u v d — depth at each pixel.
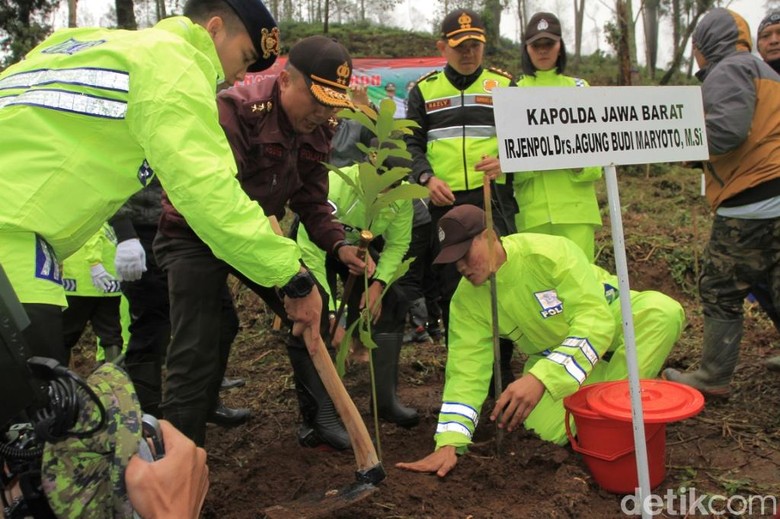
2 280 1.53
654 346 3.18
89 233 1.87
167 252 2.72
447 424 2.91
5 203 1.68
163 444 1.69
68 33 1.96
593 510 2.59
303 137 3.00
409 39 22.83
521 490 2.70
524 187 4.20
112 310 4.03
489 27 23.75
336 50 2.65
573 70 25.09
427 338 5.25
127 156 1.86
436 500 2.61
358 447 2.44
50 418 1.48
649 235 6.94
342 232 3.21
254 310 5.61
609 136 2.38
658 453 2.70
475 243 2.82
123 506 1.61
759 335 4.66
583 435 2.70
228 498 2.79
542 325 3.09
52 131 1.74
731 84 3.21
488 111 3.96
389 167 3.75
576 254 3.07
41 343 1.71
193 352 2.66
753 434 3.21
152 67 1.82
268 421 3.77
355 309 3.64
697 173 11.27
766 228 3.33
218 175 1.90
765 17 4.24
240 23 2.27
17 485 1.67
